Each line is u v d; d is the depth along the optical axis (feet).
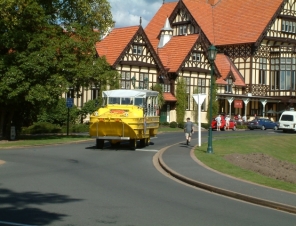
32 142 102.12
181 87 195.31
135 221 33.71
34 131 138.10
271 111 231.50
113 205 39.45
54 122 155.02
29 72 100.83
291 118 174.81
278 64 232.12
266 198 43.55
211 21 249.55
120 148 94.53
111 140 95.96
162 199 43.34
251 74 228.02
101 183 51.57
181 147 95.50
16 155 78.54
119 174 59.57
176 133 154.61
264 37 229.25
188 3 247.91
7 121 116.06
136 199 42.73
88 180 53.42
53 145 100.83
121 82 176.76
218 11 254.06
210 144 84.99
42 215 34.63
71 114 156.87
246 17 240.32
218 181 53.21
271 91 234.38
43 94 101.76
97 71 115.03
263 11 236.63
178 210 38.45
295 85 229.45
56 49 106.11
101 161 72.90
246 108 223.92
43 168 62.59
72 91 123.85
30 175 55.72
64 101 156.87
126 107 92.48
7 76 99.60
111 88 156.15
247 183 52.16
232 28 240.53
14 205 38.11
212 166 66.08
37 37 103.50
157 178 57.41
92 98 174.09
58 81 103.76
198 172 60.18
